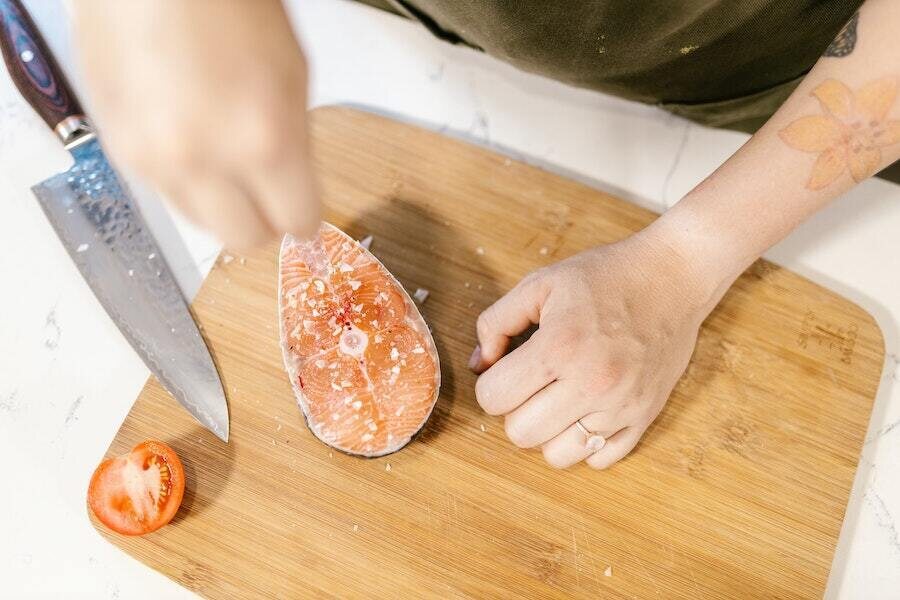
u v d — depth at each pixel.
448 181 0.59
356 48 0.64
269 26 0.31
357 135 0.60
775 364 0.56
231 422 0.54
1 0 0.55
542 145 0.62
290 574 0.52
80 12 0.31
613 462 0.53
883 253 0.59
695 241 0.50
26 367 0.57
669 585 0.53
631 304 0.51
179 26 0.30
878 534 0.55
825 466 0.55
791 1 0.51
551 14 0.53
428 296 0.57
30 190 0.58
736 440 0.55
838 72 0.46
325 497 0.53
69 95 0.56
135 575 0.54
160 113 0.30
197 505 0.53
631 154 0.62
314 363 0.53
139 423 0.54
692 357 0.56
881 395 0.57
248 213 0.34
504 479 0.54
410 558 0.53
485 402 0.52
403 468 0.54
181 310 0.55
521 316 0.53
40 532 0.54
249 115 0.30
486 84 0.64
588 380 0.49
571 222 0.59
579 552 0.53
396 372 0.53
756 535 0.54
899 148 0.47
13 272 0.58
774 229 0.50
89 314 0.58
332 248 0.54
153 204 0.59
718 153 0.61
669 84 0.58
